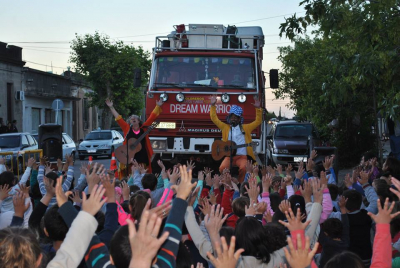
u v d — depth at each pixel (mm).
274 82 15359
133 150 12570
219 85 14711
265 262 4137
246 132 12422
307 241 3152
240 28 16578
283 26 12148
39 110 44562
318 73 23953
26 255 2871
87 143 32219
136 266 2596
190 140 14648
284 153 22859
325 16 11883
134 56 52406
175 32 16203
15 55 38938
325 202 6000
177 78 14867
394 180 3713
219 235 4230
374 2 11672
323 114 24172
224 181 7672
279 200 6602
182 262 3828
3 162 12031
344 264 3531
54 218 4059
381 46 11859
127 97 52562
